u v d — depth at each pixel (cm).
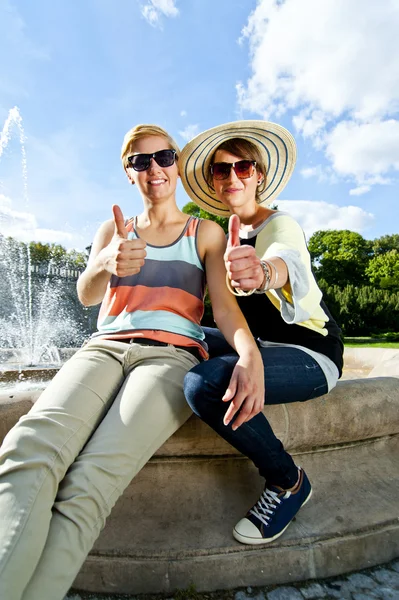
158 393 126
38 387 347
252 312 177
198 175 222
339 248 5288
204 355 158
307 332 164
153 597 129
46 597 91
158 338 144
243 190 193
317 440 165
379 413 174
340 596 130
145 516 145
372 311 2572
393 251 5012
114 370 138
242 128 197
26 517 94
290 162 216
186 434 148
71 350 577
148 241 164
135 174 163
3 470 100
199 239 161
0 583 86
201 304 163
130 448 115
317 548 138
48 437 108
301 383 143
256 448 131
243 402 125
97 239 174
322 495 160
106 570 130
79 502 101
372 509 157
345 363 535
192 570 130
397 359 291
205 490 155
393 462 187
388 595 130
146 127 163
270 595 129
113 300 157
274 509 137
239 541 135
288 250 143
